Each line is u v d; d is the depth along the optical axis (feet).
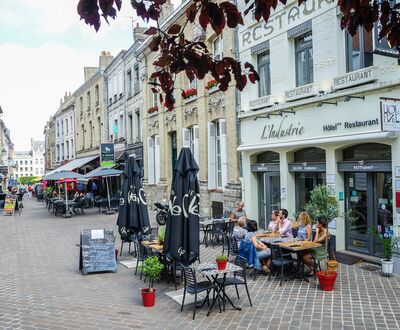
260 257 31.83
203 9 9.62
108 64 119.55
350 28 11.55
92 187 119.03
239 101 53.11
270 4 10.32
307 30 41.63
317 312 24.03
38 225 70.18
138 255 35.73
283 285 29.68
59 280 33.12
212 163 61.93
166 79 11.28
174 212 28.09
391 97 32.27
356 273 32.01
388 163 33.27
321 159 41.42
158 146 83.71
